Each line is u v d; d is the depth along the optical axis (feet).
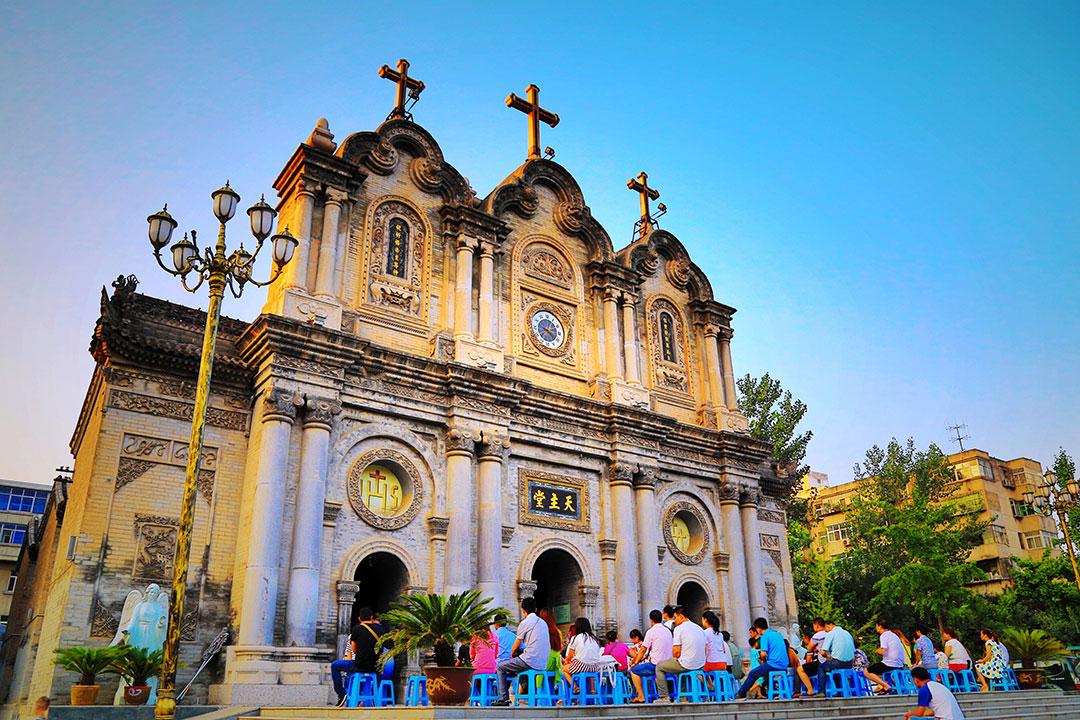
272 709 60.39
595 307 112.27
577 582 97.66
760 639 67.10
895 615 161.79
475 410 92.53
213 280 54.54
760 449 119.96
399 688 79.36
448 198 102.27
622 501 101.91
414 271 96.58
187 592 76.02
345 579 79.46
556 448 99.45
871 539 169.58
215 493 80.69
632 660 66.28
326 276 87.51
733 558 112.16
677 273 124.16
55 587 82.43
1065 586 167.73
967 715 67.00
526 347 103.40
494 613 55.83
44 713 65.16
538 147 116.47
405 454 88.22
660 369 117.39
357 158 95.86
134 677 67.26
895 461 186.50
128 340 79.56
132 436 78.48
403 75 105.81
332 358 83.87
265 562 74.13
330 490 81.56
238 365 84.43
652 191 128.98
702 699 61.93
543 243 110.42
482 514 89.66
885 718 60.08
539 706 51.52
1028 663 90.17
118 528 75.25
